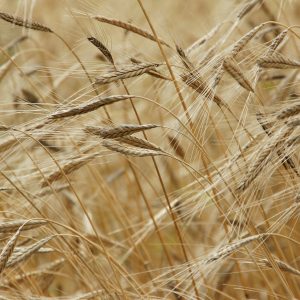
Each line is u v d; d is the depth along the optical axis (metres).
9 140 5.47
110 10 6.02
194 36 8.59
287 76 6.07
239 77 4.96
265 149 4.82
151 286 5.95
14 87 7.01
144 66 5.09
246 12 6.08
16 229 4.92
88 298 5.64
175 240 7.32
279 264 5.11
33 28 5.66
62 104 5.23
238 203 5.29
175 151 5.92
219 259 5.02
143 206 7.65
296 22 7.78
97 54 6.88
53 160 5.23
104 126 5.17
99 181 6.79
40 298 5.62
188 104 5.87
